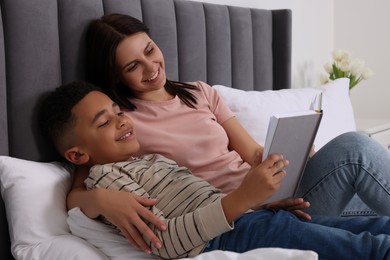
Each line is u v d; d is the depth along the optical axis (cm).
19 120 120
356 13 290
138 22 138
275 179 98
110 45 132
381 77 288
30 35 121
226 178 132
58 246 103
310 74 278
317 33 281
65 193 116
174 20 165
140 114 136
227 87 182
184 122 137
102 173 109
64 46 132
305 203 117
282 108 178
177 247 97
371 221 104
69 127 117
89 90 121
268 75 214
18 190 109
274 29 216
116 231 108
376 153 119
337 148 123
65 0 132
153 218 98
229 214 97
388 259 89
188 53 171
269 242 101
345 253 94
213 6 184
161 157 123
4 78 117
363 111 296
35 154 124
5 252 114
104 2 143
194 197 107
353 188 122
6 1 117
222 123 148
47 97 123
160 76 137
